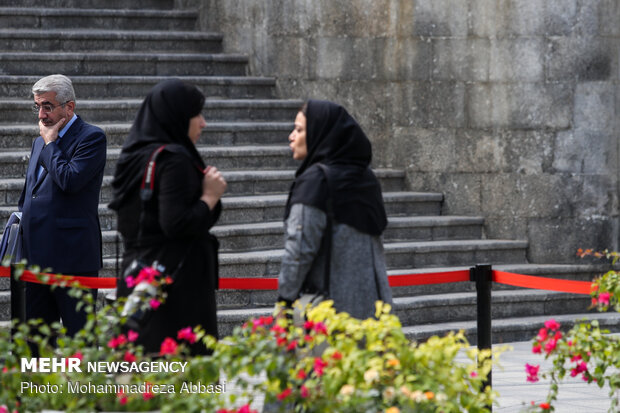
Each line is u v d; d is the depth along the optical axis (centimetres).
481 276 1302
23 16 2667
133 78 2489
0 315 1742
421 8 2331
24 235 1382
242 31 2759
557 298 2075
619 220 2189
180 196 994
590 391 1473
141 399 842
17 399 875
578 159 2167
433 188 2341
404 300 1961
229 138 2386
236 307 1861
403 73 2375
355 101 2461
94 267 1397
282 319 887
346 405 813
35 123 2277
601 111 2169
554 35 2162
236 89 2603
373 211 1047
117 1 2919
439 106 2320
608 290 1090
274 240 2048
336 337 881
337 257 1026
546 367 1658
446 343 880
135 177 1012
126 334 1002
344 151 1043
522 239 2219
